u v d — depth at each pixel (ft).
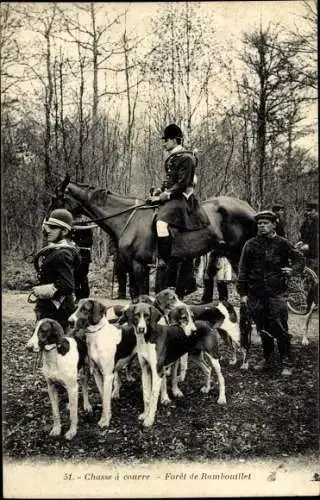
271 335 16.38
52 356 12.64
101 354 13.28
